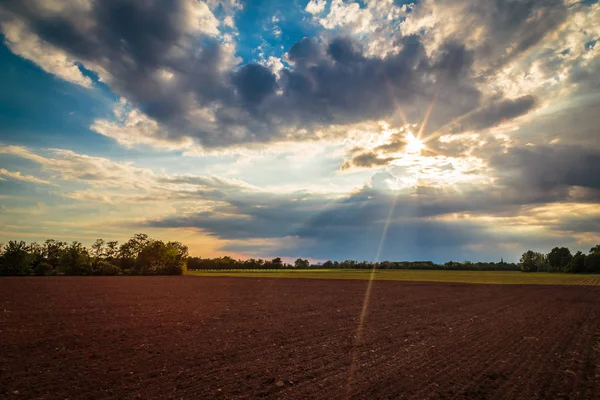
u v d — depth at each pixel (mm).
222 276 99812
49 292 41812
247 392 9102
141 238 127438
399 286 60094
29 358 12539
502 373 10969
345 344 15047
